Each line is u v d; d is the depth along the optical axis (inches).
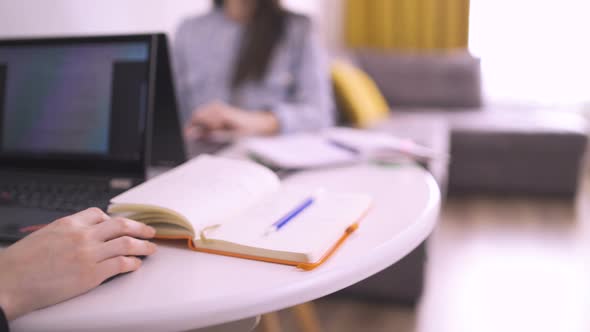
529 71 145.0
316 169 36.5
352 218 24.6
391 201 28.6
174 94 34.7
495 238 92.8
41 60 33.1
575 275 77.9
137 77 31.1
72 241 19.6
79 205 26.7
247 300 18.3
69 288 18.4
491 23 146.3
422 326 64.8
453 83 137.5
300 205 26.0
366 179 33.5
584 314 66.9
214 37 65.7
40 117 33.1
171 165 36.9
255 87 62.9
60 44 32.8
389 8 156.5
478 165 117.6
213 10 67.9
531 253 86.1
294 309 57.6
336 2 162.1
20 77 33.4
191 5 90.7
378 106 123.7
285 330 63.5
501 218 103.4
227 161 31.9
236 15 65.0
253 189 27.8
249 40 61.4
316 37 65.3
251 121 52.1
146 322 17.4
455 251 87.1
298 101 62.6
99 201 27.3
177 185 26.6
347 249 22.0
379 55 142.8
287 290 19.0
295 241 21.5
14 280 18.0
